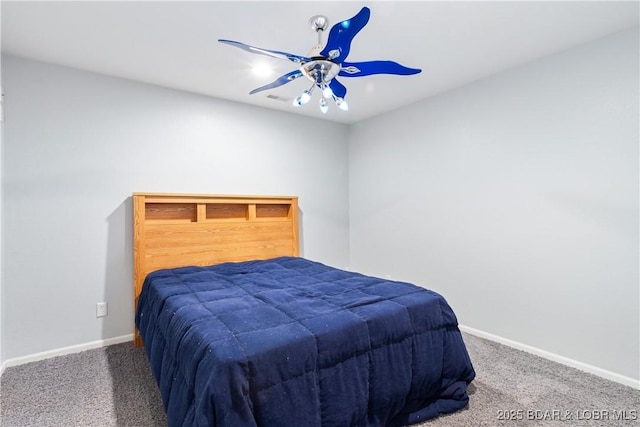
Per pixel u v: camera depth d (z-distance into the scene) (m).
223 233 3.06
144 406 1.79
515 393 1.91
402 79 2.75
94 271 2.54
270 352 1.27
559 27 1.97
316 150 3.91
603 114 2.08
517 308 2.54
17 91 2.27
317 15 1.83
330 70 1.71
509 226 2.58
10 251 2.23
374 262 3.88
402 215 3.52
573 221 2.22
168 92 2.89
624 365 2.01
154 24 1.91
